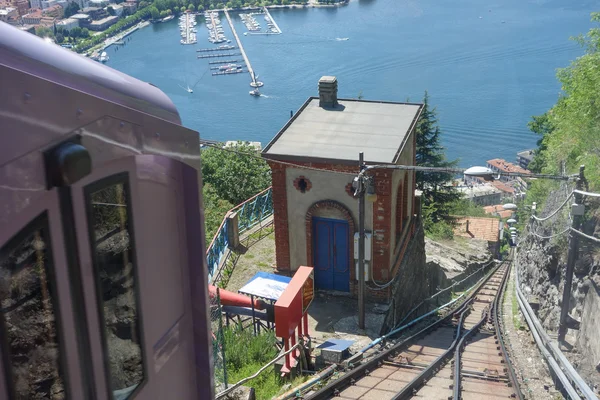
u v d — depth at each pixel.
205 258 3.41
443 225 35.91
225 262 15.81
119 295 2.68
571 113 19.88
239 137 96.00
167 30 162.62
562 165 20.94
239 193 25.05
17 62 2.23
